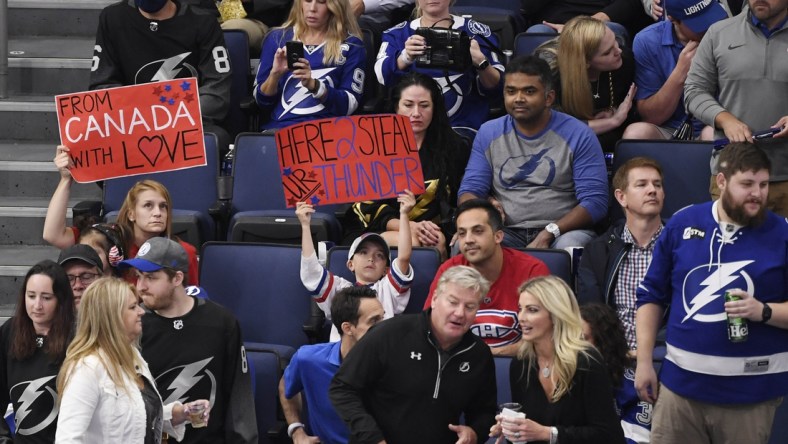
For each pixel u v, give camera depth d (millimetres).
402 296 20000
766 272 16484
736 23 21406
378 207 22562
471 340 16094
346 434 18188
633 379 18234
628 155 22734
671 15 24141
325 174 21219
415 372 15930
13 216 25422
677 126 24703
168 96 22234
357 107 25484
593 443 15398
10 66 28609
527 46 25875
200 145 22328
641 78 24750
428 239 21719
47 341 17062
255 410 19250
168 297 17953
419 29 24203
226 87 25953
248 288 21516
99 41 26062
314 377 18156
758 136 20750
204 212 23938
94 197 26406
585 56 23859
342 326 17781
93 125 22047
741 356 16562
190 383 17922
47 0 30391
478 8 27984
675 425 17141
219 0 30094
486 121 25188
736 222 16625
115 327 15586
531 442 15625
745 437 16875
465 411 16422
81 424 15273
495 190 22500
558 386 15516
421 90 22531
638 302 17500
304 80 24422
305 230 20750
